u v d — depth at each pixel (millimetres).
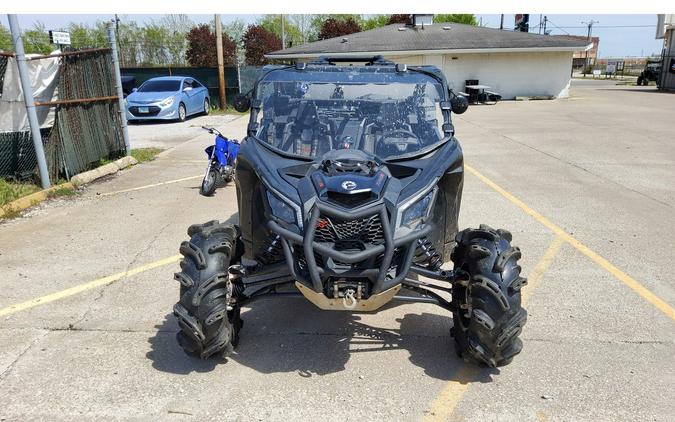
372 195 3627
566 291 5270
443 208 4203
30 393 3656
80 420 3393
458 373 3928
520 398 3639
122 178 10305
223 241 3809
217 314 3676
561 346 4289
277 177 3920
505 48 29438
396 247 3541
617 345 4305
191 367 3986
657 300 5078
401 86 4699
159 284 5418
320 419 3416
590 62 101250
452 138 4609
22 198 8227
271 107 4734
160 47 43031
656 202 8383
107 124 11117
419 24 35469
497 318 3611
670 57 35562
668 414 3469
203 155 12773
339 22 51406
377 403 3580
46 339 4367
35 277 5586
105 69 11039
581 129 16719
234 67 27500
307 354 4180
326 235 3574
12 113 9695
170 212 7938
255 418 3426
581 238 6766
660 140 14305
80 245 6539
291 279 3963
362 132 4543
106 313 4812
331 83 4734
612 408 3531
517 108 24469
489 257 3691
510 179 10031
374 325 4645
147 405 3545
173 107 19359
